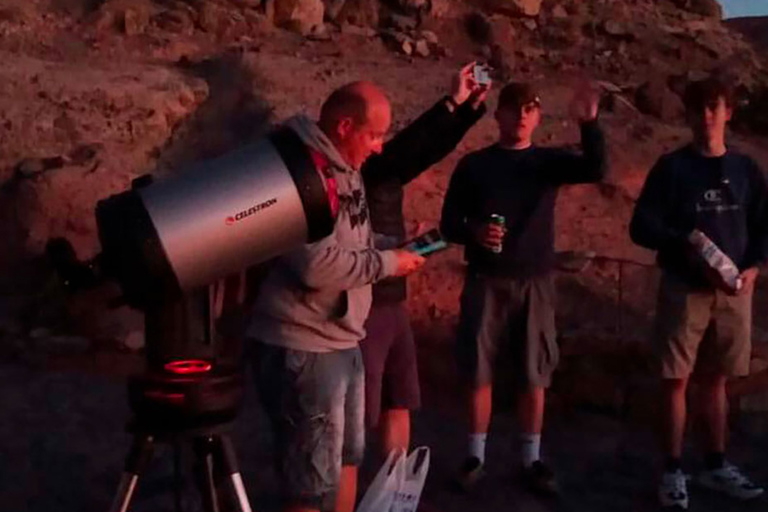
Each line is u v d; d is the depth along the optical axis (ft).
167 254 11.02
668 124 29.96
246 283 13.57
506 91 17.74
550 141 27.22
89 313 22.47
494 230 16.81
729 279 17.07
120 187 24.94
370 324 15.57
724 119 17.69
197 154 26.91
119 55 30.42
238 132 27.30
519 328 17.88
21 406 20.31
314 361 13.10
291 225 11.37
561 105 29.73
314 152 11.73
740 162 17.69
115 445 19.20
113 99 27.12
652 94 30.58
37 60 29.22
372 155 15.60
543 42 34.45
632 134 28.60
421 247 13.47
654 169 17.94
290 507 13.32
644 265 23.27
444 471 18.90
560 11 36.17
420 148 15.64
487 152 17.90
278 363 13.16
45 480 17.89
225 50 31.40
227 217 11.14
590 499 18.24
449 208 17.94
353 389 13.79
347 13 34.45
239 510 11.86
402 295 16.10
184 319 11.60
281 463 13.28
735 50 35.63
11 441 19.06
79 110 26.81
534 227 17.69
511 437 20.33
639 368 21.25
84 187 24.63
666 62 33.99
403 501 15.10
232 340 17.76
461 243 17.75
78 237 24.18
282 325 13.16
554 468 19.34
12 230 24.45
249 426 20.06
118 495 11.60
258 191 11.23
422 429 20.52
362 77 29.81
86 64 29.58
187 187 11.22
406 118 27.17
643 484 18.89
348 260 12.73
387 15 34.58
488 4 34.86
